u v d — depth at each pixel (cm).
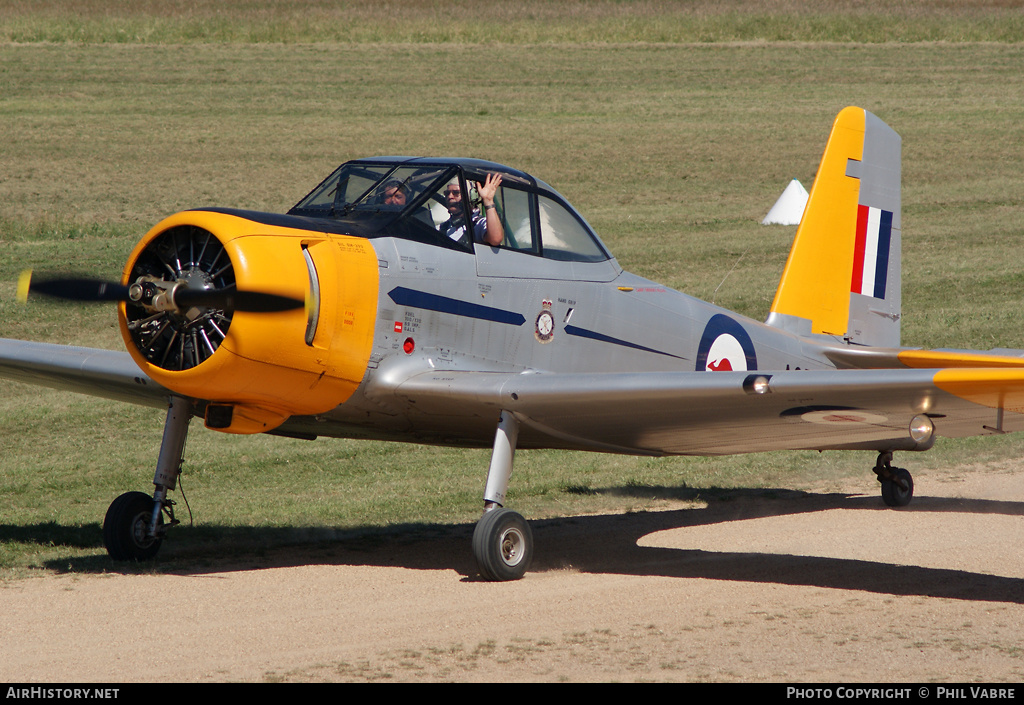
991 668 1930
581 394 2477
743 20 15812
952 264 7475
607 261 3064
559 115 11431
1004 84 13050
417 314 2609
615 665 1931
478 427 2775
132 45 13362
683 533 3141
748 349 3406
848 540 3031
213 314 2412
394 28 14712
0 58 12375
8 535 2938
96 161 9062
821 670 1914
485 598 2375
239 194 8238
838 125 3700
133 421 4531
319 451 4216
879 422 2503
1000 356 3152
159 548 2781
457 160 2791
